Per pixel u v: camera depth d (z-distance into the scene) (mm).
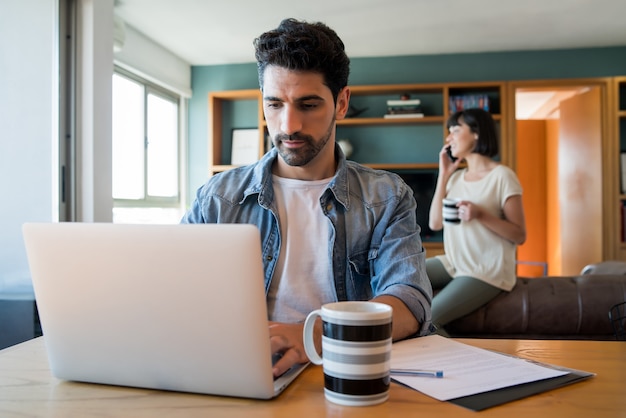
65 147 3006
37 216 2889
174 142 5320
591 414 629
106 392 730
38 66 2891
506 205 2414
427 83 5035
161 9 3889
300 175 1214
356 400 653
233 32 4414
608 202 4691
